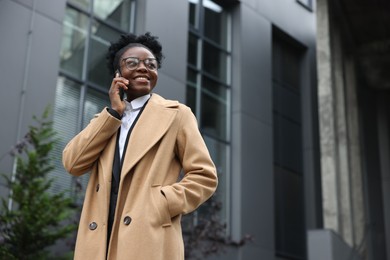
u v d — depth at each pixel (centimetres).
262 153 1689
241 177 1592
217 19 1708
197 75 1581
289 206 1855
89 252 228
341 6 1955
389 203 2236
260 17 1833
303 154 1998
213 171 245
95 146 244
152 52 276
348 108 2112
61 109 1151
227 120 1652
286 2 2005
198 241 1062
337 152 1838
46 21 1121
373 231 2212
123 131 250
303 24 2084
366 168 2295
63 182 1094
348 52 2200
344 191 1850
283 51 2033
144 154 234
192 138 248
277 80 1961
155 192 230
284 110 1961
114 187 237
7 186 889
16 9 1073
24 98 1047
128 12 1363
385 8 1936
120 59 260
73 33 1221
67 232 876
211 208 1169
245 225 1559
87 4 1266
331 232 1430
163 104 252
